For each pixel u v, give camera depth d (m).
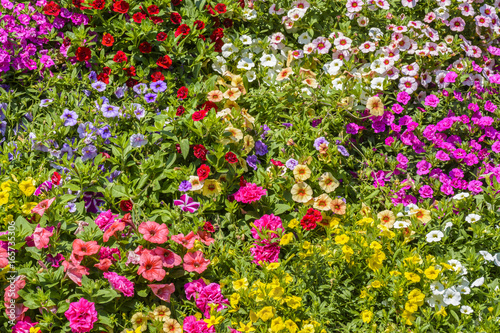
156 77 5.02
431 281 3.72
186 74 5.39
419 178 4.80
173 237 3.65
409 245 4.10
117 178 4.30
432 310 3.71
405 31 5.50
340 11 6.03
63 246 3.62
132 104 4.73
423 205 4.48
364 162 4.82
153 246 3.67
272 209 4.30
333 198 4.49
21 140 4.48
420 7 5.95
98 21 5.43
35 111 4.69
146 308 3.47
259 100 5.11
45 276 3.30
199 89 5.01
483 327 3.53
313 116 5.07
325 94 5.00
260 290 3.52
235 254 3.95
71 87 4.97
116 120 4.62
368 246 3.81
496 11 6.14
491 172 4.60
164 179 4.42
